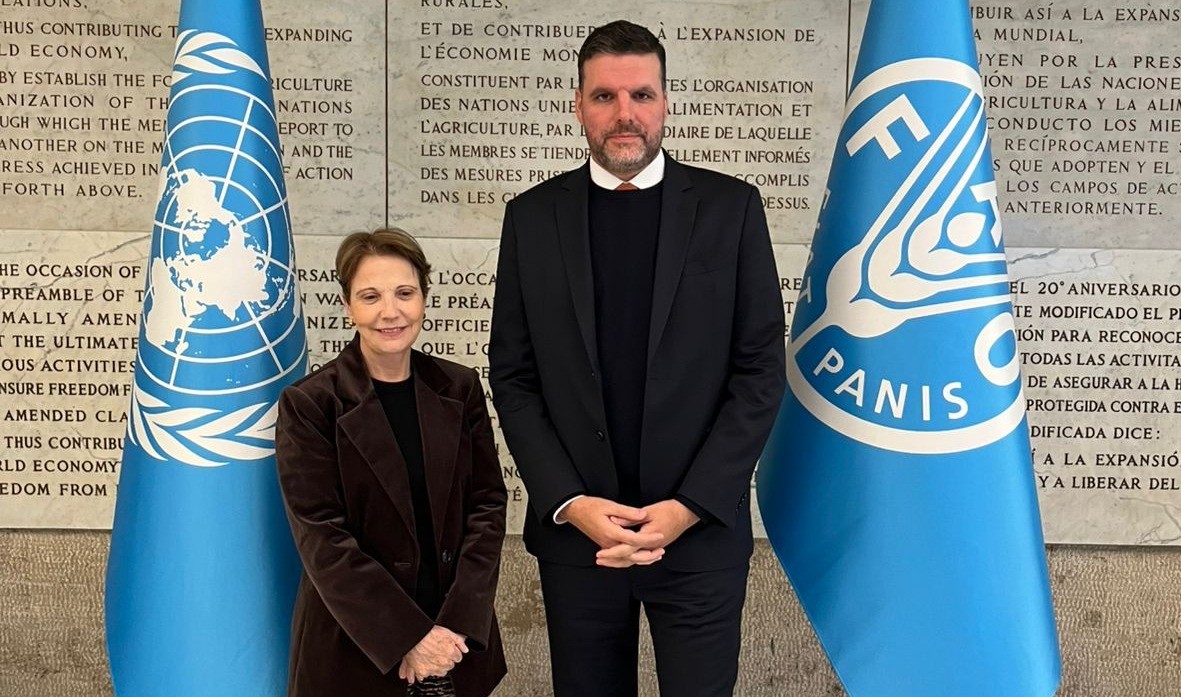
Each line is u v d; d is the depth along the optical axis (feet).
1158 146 10.14
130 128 10.07
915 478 7.24
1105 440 10.35
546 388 7.07
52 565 10.37
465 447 6.94
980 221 7.23
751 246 7.02
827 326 7.63
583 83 6.88
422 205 10.26
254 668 7.48
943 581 7.20
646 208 7.06
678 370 6.87
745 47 10.12
